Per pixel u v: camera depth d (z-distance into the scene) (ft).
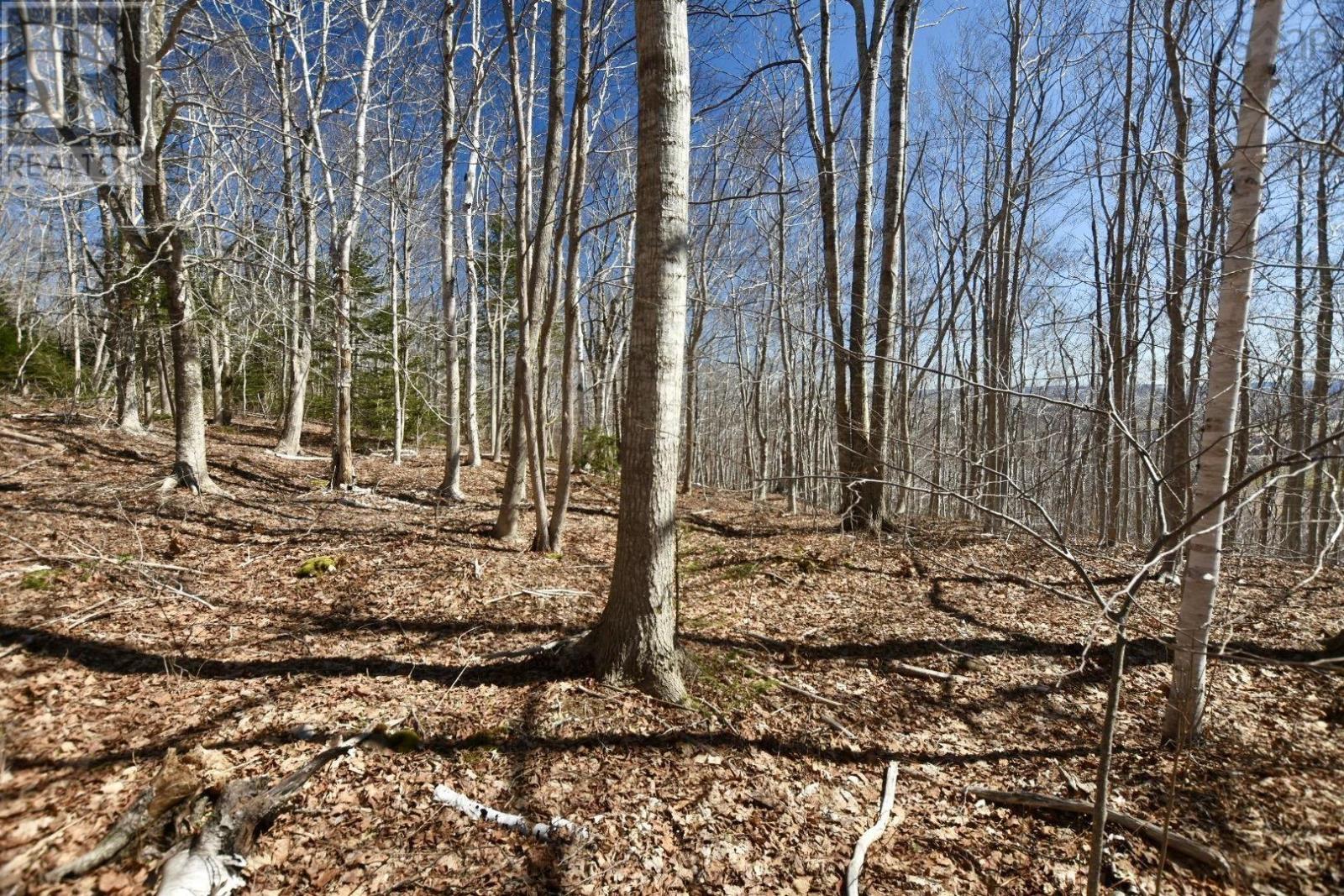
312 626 18.83
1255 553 26.55
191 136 32.50
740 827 11.96
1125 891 10.98
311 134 39.45
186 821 10.46
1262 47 12.25
